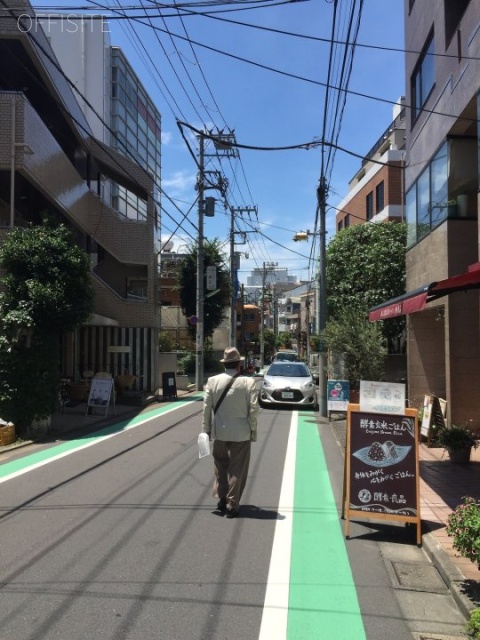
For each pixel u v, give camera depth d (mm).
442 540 5012
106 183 24156
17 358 11008
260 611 3725
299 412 16344
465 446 8602
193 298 33094
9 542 4992
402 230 21484
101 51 24188
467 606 3705
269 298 78500
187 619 3586
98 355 21250
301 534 5348
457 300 10664
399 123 32188
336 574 4410
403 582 4285
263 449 10156
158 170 33906
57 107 17234
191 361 31953
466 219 10922
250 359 44812
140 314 21672
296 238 17328
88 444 10523
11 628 3426
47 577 4211
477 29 9078
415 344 13273
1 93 12789
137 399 18422
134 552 4758
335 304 21438
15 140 12750
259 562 4602
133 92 28203
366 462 5426
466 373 10578
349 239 22219
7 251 11164
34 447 10266
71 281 11453
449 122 10773
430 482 7383
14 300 11078
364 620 3643
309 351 50375
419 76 13516
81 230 20172
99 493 6770
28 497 6578
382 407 5492
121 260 21672
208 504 6324
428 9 12305
